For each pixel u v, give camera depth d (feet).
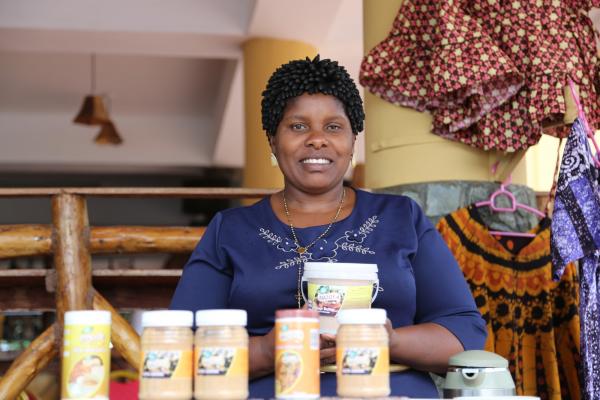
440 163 10.48
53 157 40.29
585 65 10.03
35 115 40.29
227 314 5.04
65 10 23.70
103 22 23.81
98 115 31.96
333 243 6.75
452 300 6.73
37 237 10.09
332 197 7.09
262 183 24.02
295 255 6.71
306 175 6.91
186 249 10.55
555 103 9.55
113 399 10.70
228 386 4.95
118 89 36.60
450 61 9.57
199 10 24.16
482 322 6.76
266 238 6.84
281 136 7.00
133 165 41.78
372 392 5.01
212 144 41.09
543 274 9.85
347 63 27.27
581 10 10.22
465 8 10.07
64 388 5.04
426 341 6.38
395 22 10.54
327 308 5.75
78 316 5.08
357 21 25.35
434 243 6.93
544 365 9.71
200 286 6.84
